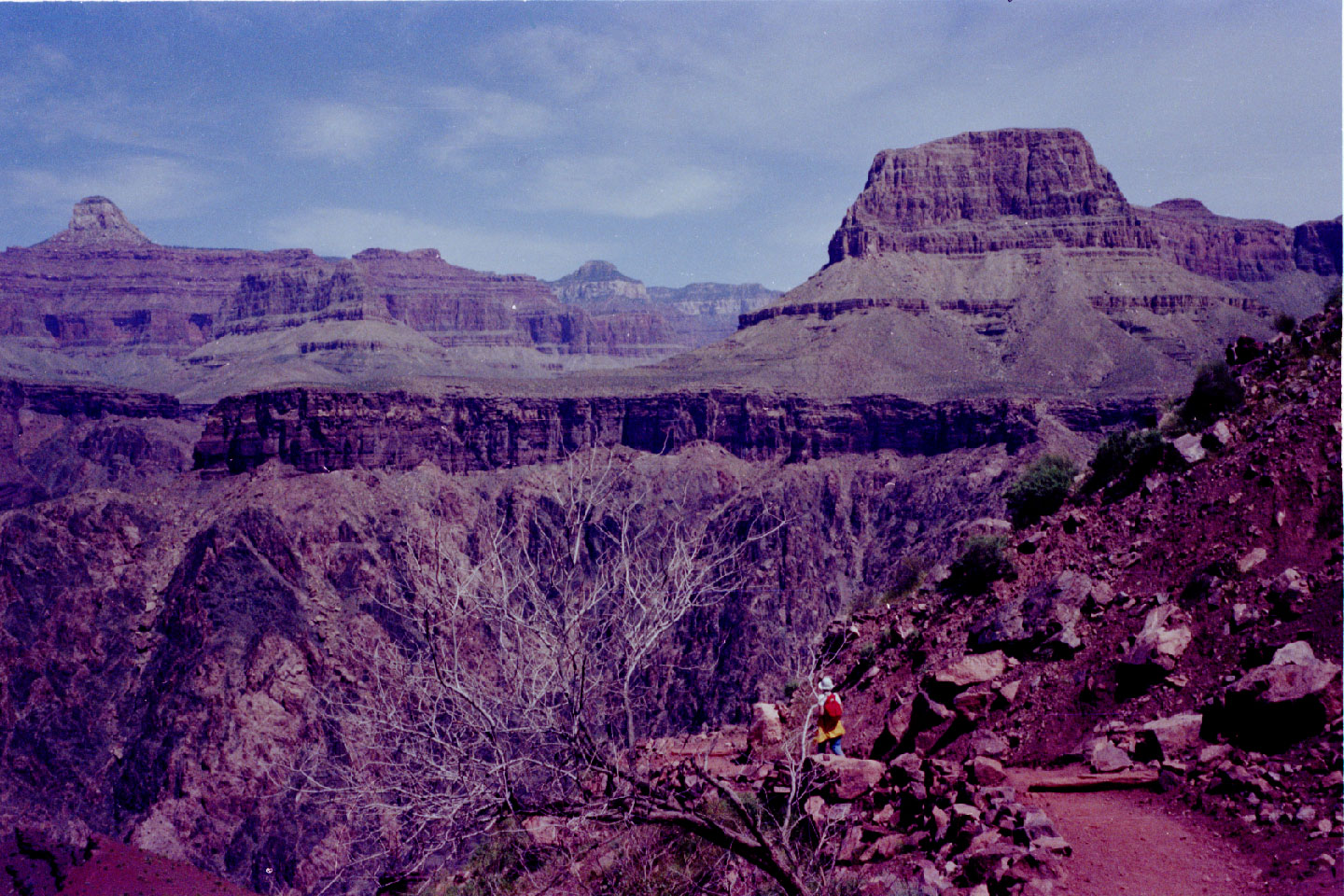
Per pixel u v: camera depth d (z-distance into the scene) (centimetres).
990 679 1448
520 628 735
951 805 1080
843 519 16700
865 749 1545
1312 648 1084
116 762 11506
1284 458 1438
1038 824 962
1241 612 1212
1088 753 1144
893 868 1005
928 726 1439
